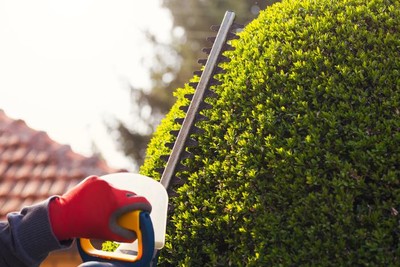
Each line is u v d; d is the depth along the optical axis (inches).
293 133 121.0
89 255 107.1
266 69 131.2
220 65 140.4
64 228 95.9
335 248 110.3
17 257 96.0
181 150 133.3
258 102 128.5
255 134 125.9
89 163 382.3
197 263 123.1
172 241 127.3
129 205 97.4
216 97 136.8
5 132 401.4
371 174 114.0
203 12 839.7
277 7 145.5
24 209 99.0
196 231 124.8
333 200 114.0
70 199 97.0
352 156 115.6
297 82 126.6
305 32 132.6
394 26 128.3
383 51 125.0
